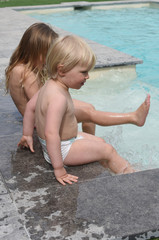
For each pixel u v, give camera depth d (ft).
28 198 6.77
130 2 54.60
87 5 52.39
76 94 15.85
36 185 7.25
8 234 5.76
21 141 8.86
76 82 7.34
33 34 9.48
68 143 7.80
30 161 8.31
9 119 11.19
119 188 7.08
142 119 9.30
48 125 7.04
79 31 37.83
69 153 7.80
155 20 43.60
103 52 21.31
